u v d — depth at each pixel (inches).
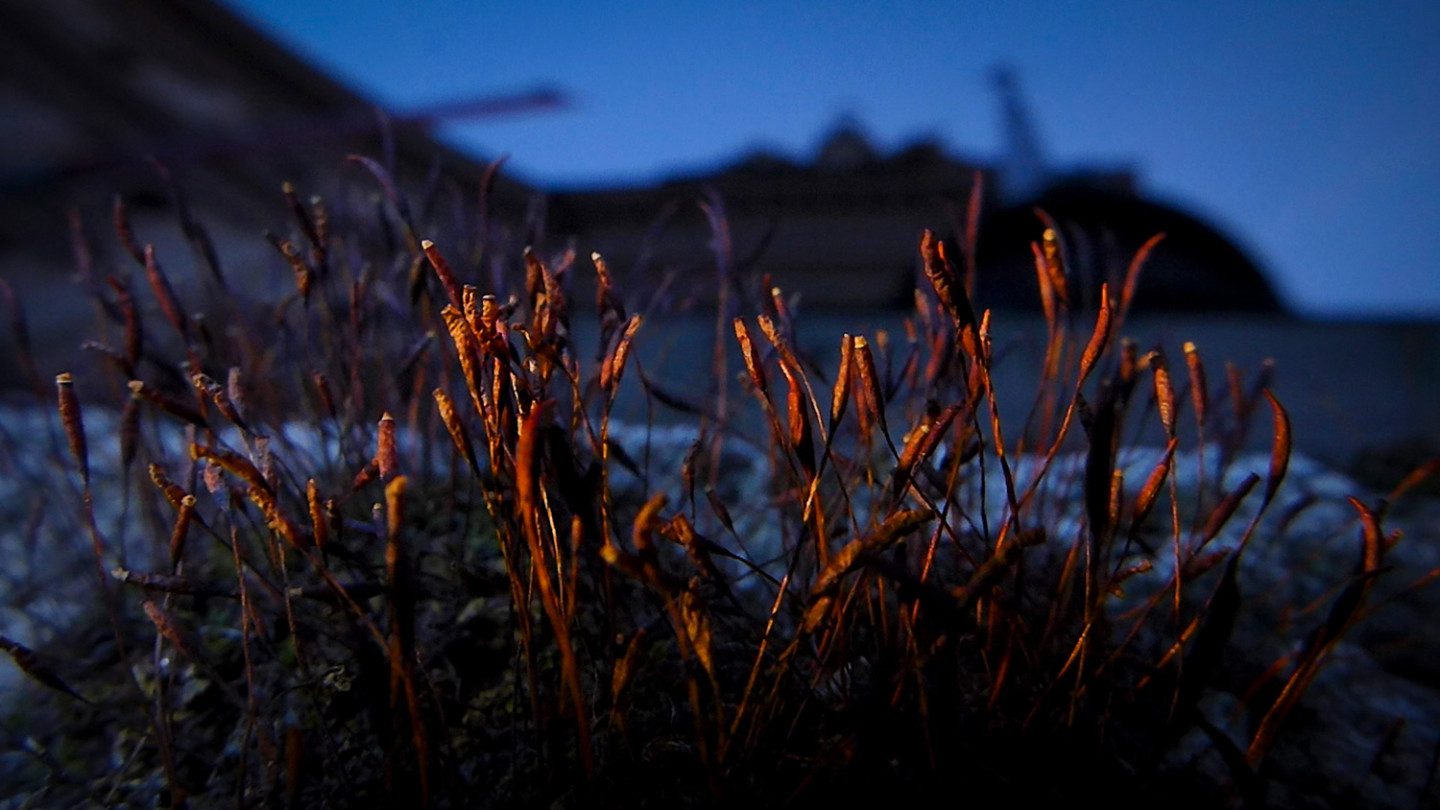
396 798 41.2
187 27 310.2
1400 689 63.3
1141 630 61.4
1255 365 137.8
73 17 291.4
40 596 72.6
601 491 42.1
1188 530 78.6
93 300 66.6
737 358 95.1
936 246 36.6
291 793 36.6
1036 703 42.8
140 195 295.1
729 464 83.4
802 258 439.2
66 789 50.4
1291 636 66.7
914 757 40.8
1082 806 42.9
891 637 42.6
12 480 93.6
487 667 54.6
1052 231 47.7
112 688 58.7
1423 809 50.0
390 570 33.9
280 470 64.1
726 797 40.9
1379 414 130.6
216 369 57.8
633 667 38.9
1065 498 63.9
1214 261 202.5
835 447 67.9
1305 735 56.0
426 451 70.0
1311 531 84.0
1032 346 103.0
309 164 325.7
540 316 43.5
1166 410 38.6
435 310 59.9
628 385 100.1
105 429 108.9
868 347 37.4
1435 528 89.2
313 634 56.9
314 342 71.7
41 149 287.4
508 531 40.5
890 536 34.3
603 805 43.0
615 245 364.5
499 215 73.0
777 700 43.8
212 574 65.9
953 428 54.8
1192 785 46.4
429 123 303.3
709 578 44.1
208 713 54.1
